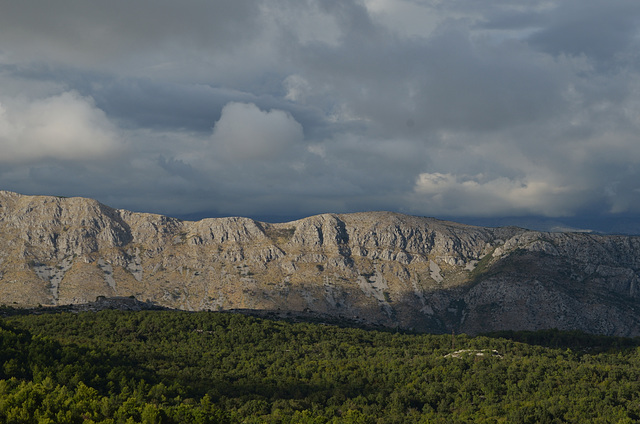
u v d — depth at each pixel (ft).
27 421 584.81
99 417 606.96
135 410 625.82
